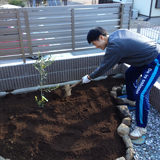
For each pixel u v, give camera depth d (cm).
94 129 269
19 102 324
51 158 229
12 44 332
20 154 232
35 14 326
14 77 345
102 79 395
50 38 350
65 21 348
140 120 260
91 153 235
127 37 247
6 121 281
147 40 254
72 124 277
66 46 368
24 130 263
